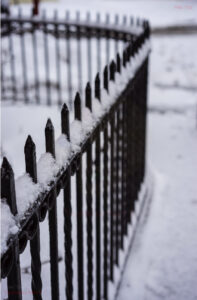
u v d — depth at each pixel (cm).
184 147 552
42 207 129
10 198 102
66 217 160
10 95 722
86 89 183
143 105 384
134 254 314
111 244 249
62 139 152
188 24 1309
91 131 177
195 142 570
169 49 1108
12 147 343
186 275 292
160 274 294
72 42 1134
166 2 1873
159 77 916
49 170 130
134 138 315
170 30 1274
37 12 1080
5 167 101
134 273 292
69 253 165
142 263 305
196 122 650
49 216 140
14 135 372
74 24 576
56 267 146
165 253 319
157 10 1631
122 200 279
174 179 456
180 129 625
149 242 333
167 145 561
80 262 182
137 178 366
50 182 129
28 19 604
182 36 1217
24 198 112
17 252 106
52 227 141
